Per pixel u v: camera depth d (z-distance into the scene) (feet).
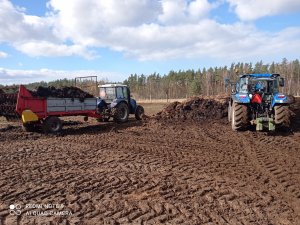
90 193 17.95
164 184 19.13
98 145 31.73
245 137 33.78
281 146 29.37
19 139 35.76
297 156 25.68
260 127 34.68
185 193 17.71
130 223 14.29
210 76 218.79
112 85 53.57
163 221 14.47
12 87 41.57
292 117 43.14
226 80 43.57
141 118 57.88
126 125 48.57
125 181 19.89
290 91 184.65
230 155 26.37
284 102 35.06
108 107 51.52
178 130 39.86
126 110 53.36
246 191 17.92
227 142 31.65
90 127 46.60
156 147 30.12
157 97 245.65
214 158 25.45
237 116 36.19
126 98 55.26
